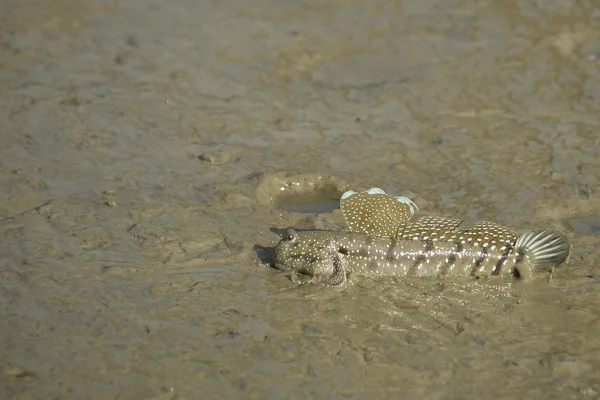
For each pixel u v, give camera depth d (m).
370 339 20.34
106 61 34.97
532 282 22.45
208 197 26.50
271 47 36.19
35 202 25.77
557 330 20.75
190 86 33.56
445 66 34.94
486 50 35.84
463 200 26.64
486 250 22.42
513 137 30.50
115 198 26.19
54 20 37.56
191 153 29.20
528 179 27.78
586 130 30.78
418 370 19.38
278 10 38.78
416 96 33.22
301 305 21.52
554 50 35.72
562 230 24.89
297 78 34.38
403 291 22.12
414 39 36.69
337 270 22.23
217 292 21.91
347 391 18.70
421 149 29.94
